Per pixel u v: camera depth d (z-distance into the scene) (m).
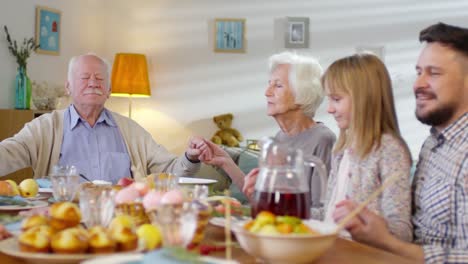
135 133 2.80
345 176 1.53
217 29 5.46
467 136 1.42
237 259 1.10
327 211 1.57
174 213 0.93
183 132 5.50
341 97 1.52
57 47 4.97
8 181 1.74
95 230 1.01
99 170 2.65
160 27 5.48
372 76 1.48
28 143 2.53
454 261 1.24
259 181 1.27
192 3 5.48
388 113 1.48
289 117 2.13
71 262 0.97
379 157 1.43
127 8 5.46
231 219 1.33
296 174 1.25
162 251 0.84
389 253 1.20
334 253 1.19
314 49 5.41
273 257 1.02
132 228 1.05
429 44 1.47
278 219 1.10
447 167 1.42
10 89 4.52
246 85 5.47
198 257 0.84
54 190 1.64
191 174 2.46
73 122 2.66
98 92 2.65
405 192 1.38
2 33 4.41
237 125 5.47
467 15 5.34
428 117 1.47
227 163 2.27
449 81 1.43
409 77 5.36
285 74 2.10
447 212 1.40
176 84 5.49
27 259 0.99
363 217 1.22
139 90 5.10
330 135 2.06
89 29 5.34
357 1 5.39
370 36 5.40
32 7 4.70
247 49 5.46
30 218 1.12
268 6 5.44
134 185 1.37
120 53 5.15
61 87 5.02
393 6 5.38
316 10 5.41
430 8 5.37
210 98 5.49
